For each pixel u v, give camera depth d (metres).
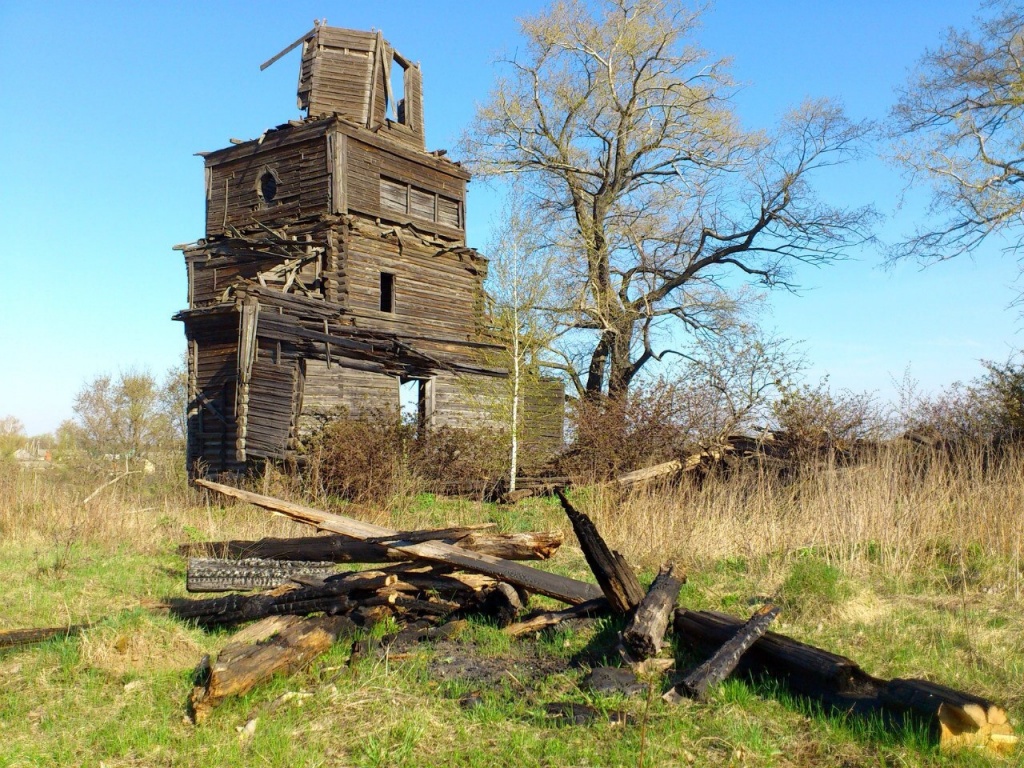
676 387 17.17
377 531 8.20
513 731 4.96
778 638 5.67
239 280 20.58
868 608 7.08
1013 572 8.06
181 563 9.90
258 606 6.98
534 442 19.20
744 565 8.93
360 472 15.80
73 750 4.84
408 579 7.48
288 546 8.69
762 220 30.03
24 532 11.72
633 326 31.47
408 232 25.28
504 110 31.36
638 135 32.03
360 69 25.45
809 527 9.70
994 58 23.44
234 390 21.41
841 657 5.27
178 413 35.00
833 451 13.45
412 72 27.12
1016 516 9.13
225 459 21.30
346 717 5.22
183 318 22.00
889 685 4.90
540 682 5.78
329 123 23.17
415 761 4.61
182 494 15.91
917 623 6.77
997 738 4.49
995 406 14.14
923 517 9.52
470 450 18.19
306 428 19.72
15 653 6.36
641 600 6.55
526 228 19.95
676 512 10.62
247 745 4.87
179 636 6.51
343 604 6.90
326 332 20.77
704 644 6.02
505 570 7.14
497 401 19.56
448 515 14.27
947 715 4.53
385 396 22.50
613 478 15.13
